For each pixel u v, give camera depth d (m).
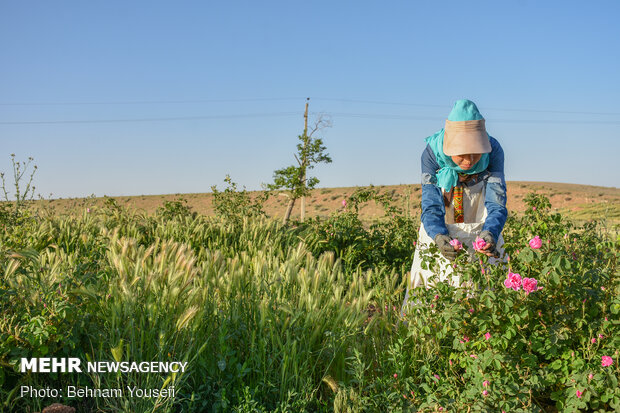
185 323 3.49
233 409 3.24
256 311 3.96
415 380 3.54
